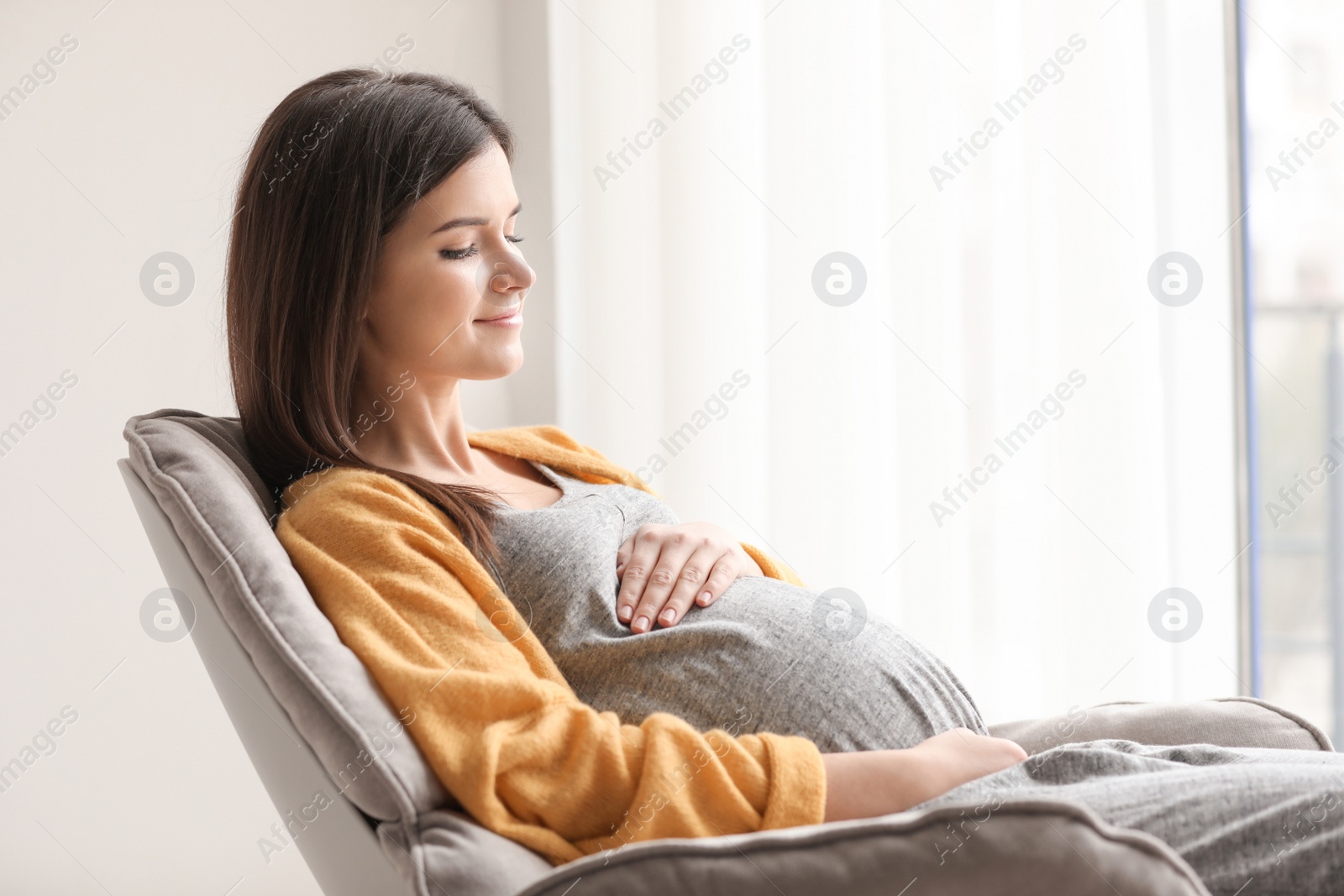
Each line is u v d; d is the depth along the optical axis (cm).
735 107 211
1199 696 188
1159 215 190
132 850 174
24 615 173
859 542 202
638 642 87
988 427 195
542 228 215
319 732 70
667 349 214
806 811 68
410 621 78
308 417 96
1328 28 222
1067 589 190
